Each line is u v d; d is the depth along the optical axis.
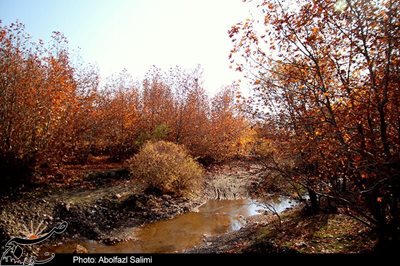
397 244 6.59
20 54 15.70
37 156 15.80
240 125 24.80
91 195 14.88
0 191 13.33
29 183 14.92
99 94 24.61
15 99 14.84
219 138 27.88
